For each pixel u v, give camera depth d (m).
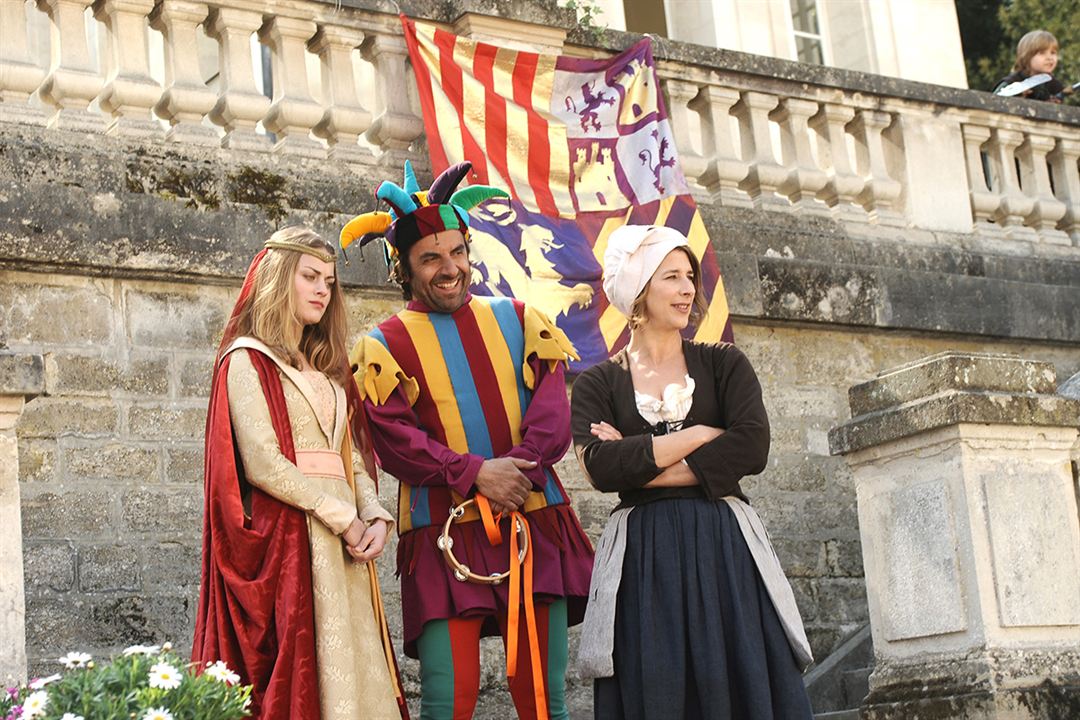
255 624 4.50
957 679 5.66
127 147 6.90
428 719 5.02
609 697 4.64
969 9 20.27
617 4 11.34
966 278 9.46
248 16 7.49
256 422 4.67
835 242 8.99
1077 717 5.60
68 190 6.66
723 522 4.69
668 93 8.79
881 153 9.59
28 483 6.38
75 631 6.32
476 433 5.23
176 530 6.68
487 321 5.39
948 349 9.47
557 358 5.34
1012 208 9.97
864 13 12.96
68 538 6.41
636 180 8.29
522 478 5.02
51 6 7.11
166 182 6.93
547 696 5.11
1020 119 10.16
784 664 4.57
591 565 5.24
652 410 4.86
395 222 5.38
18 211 6.52
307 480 4.64
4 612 4.38
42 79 6.91
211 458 4.69
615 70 8.40
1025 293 9.71
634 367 4.98
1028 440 5.90
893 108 9.62
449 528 5.07
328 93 7.75
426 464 5.04
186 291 6.96
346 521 4.64
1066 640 5.81
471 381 5.28
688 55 8.77
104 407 6.64
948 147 9.80
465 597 4.98
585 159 8.16
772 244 8.74
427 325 5.33
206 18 7.53
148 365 6.79
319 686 4.48
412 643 5.16
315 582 4.58
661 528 4.67
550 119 8.10
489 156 7.87
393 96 7.88
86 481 6.52
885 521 6.07
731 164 8.87
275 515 4.62
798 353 8.82
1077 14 19.02
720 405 4.88
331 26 7.73
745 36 12.44
